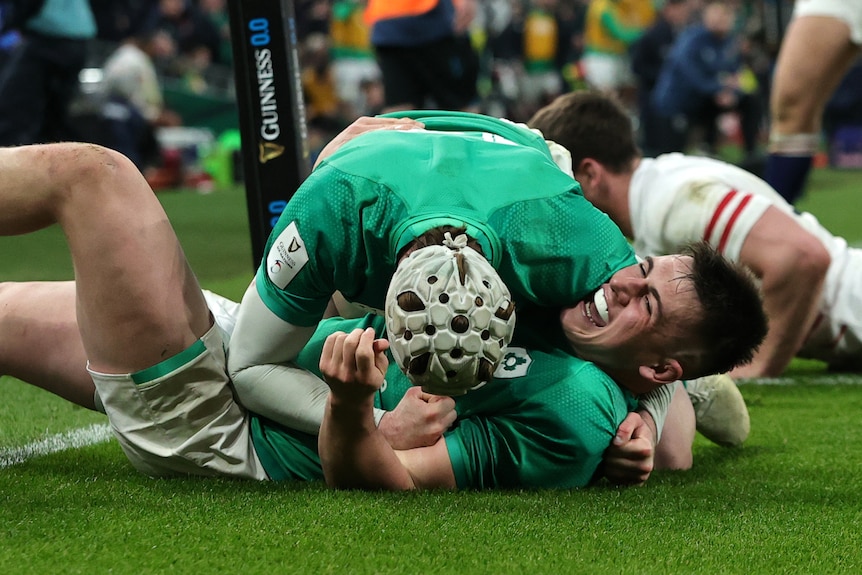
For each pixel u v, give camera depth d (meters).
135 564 5.78
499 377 7.41
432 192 6.83
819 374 13.48
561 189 7.21
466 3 24.62
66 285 8.09
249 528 6.39
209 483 7.53
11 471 7.92
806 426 10.59
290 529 6.38
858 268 13.17
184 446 7.48
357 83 50.38
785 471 8.70
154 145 37.28
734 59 38.19
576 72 55.16
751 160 26.67
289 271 7.04
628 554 6.20
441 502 7.05
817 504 7.55
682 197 11.99
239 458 7.61
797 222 12.20
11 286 8.12
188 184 40.59
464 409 7.56
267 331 7.29
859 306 13.02
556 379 7.41
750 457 9.26
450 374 6.29
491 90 51.09
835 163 51.66
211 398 7.46
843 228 28.25
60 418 10.33
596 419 7.41
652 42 43.84
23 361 7.90
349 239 6.93
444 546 6.16
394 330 6.36
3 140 26.84
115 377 7.31
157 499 7.03
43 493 7.16
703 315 7.11
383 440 7.09
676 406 8.79
